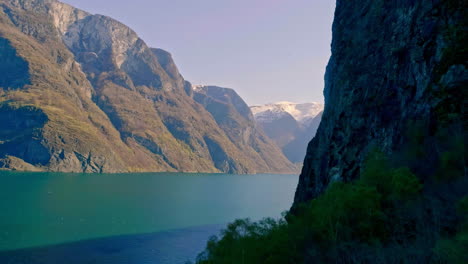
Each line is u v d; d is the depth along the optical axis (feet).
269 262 128.98
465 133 123.13
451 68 138.92
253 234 141.18
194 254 314.76
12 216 437.58
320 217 131.95
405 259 98.37
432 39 153.07
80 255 297.53
